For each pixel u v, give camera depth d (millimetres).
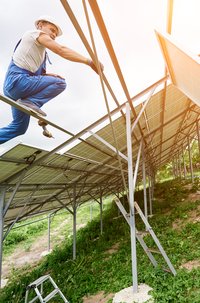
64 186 8906
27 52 2547
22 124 2967
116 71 2551
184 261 6332
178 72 3355
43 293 7207
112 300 5273
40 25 2596
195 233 7863
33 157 4875
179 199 13805
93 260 8797
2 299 8070
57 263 10273
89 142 5766
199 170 29203
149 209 13945
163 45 2941
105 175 11781
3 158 4152
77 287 6785
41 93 2746
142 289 5398
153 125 8703
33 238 18391
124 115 5652
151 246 8055
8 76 2619
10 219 8266
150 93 5480
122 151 8719
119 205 5949
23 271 11461
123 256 8023
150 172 17938
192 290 4828
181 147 23219
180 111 9430
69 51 2252
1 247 4941
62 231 18641
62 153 5293
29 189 6418
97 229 14336
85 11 1430
